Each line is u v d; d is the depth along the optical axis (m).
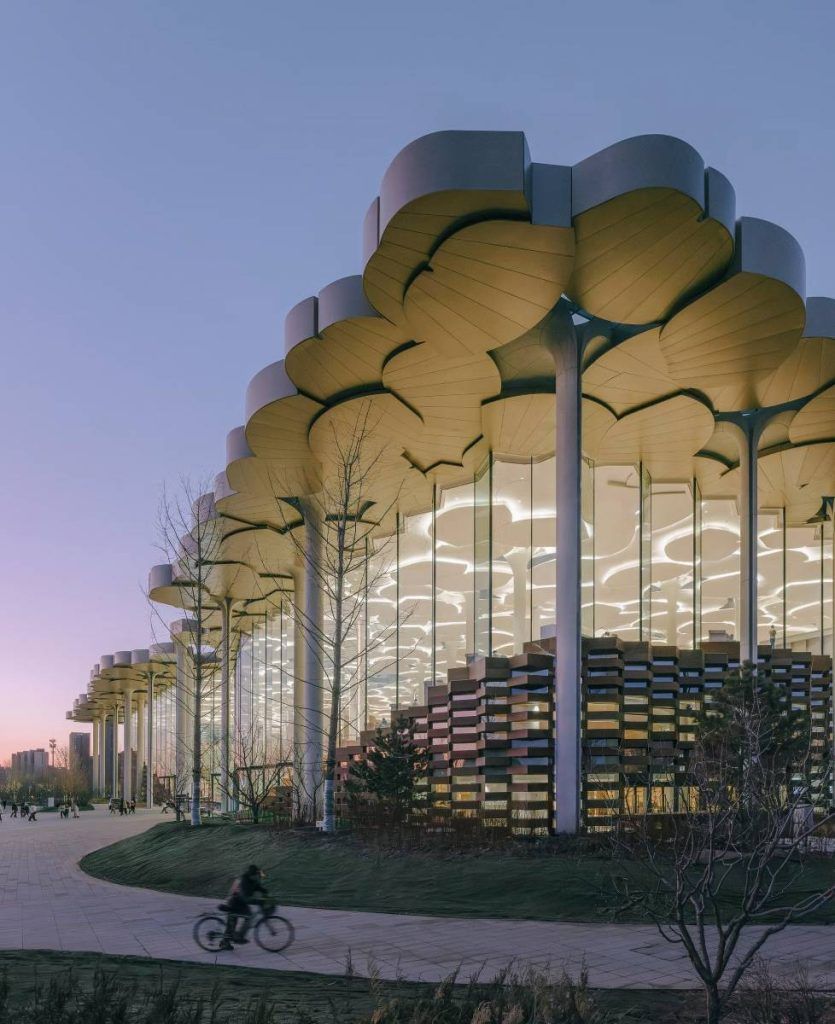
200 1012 7.08
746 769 12.10
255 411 27.69
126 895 21.23
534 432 31.16
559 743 22.88
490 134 16.92
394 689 38.78
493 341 22.95
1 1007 7.04
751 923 14.32
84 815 79.94
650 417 28.77
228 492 37.09
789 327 21.84
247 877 13.71
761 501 37.56
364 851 21.48
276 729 62.06
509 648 32.94
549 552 32.69
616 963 11.96
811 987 9.58
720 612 36.97
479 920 15.36
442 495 36.81
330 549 38.28
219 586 54.66
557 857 19.03
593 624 33.38
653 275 20.06
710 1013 7.62
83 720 153.25
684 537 36.00
